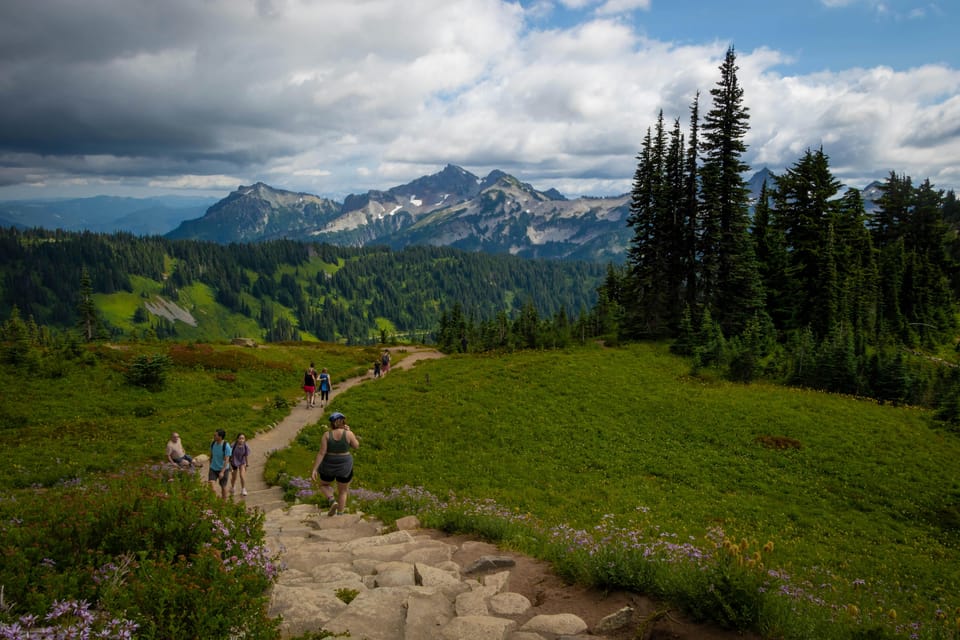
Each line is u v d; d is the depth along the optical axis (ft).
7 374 118.52
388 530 40.19
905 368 144.46
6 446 75.20
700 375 150.30
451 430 105.29
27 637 13.79
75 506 23.21
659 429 110.42
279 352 193.77
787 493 84.28
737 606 20.20
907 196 286.66
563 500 74.84
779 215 211.82
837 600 36.83
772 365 160.86
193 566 19.66
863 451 100.83
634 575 24.38
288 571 27.07
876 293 217.15
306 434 94.58
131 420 96.48
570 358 164.76
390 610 21.98
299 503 54.75
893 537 71.20
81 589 17.72
